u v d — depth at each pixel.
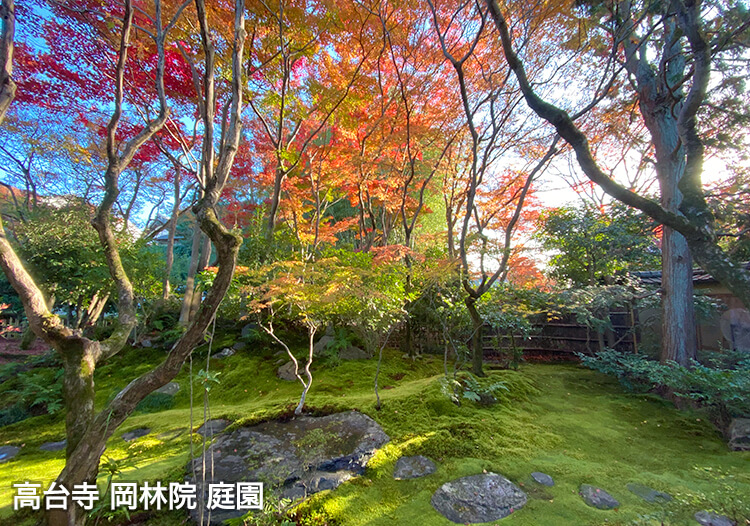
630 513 2.53
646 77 5.39
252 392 5.59
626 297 5.75
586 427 4.09
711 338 6.77
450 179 7.08
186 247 18.48
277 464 3.06
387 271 6.00
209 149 2.20
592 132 5.98
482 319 5.48
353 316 6.40
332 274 4.92
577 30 4.46
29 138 7.80
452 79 5.65
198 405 5.34
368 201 7.45
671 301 5.43
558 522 2.45
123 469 3.16
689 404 4.74
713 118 3.84
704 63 2.30
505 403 4.57
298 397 4.93
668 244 5.55
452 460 3.26
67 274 6.71
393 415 4.01
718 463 3.34
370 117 6.98
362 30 5.46
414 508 2.64
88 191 10.31
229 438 3.58
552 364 7.45
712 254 2.26
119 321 2.67
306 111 7.05
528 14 4.16
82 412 2.25
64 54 5.22
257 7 5.29
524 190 4.99
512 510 2.60
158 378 2.21
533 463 3.24
